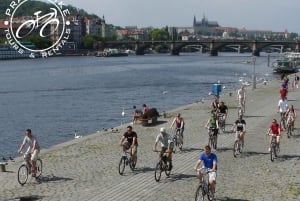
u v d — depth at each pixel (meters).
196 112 53.62
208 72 168.88
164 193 22.42
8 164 28.67
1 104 90.88
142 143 35.25
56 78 150.88
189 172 26.48
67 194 22.36
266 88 82.81
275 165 28.06
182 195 22.08
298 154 31.12
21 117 74.06
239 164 28.27
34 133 59.91
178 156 30.62
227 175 25.67
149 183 24.20
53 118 72.44
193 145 34.19
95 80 141.75
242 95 50.34
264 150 32.34
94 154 31.50
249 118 47.66
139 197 21.81
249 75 150.12
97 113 76.56
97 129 62.34
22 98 100.81
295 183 24.12
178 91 109.19
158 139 25.19
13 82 139.25
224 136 37.72
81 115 74.75
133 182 24.39
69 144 35.12
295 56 156.62
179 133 32.50
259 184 23.95
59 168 27.56
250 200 21.33
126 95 102.81
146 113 44.50
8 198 21.84
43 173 26.42
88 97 100.44
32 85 129.12
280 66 151.50
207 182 21.53
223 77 146.00
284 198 21.66
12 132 61.12
